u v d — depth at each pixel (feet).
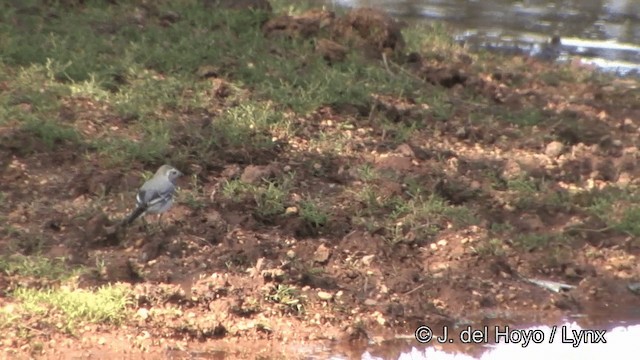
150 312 36.99
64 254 39.65
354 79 56.95
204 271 39.58
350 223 43.68
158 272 39.09
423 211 44.78
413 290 40.09
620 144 54.29
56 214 42.11
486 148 52.47
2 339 34.99
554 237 44.42
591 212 46.75
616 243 44.73
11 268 38.22
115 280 38.45
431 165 49.49
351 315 38.40
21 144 46.11
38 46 54.85
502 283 41.45
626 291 41.88
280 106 52.70
